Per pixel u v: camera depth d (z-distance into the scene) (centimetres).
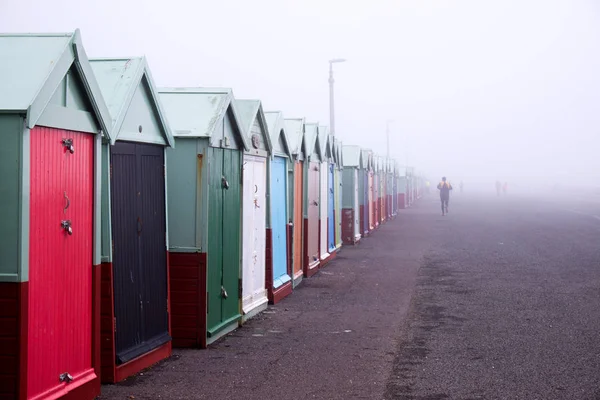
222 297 952
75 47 594
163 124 805
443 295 1286
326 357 826
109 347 695
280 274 1312
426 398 661
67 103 598
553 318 1052
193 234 888
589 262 1759
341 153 2158
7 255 531
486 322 1030
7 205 531
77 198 620
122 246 717
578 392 677
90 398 639
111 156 692
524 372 752
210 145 892
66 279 600
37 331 554
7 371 531
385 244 2361
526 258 1873
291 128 1520
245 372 756
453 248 2184
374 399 657
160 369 766
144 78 760
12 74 552
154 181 798
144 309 772
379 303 1215
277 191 1304
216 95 944
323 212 1825
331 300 1255
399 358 818
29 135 537
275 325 1029
